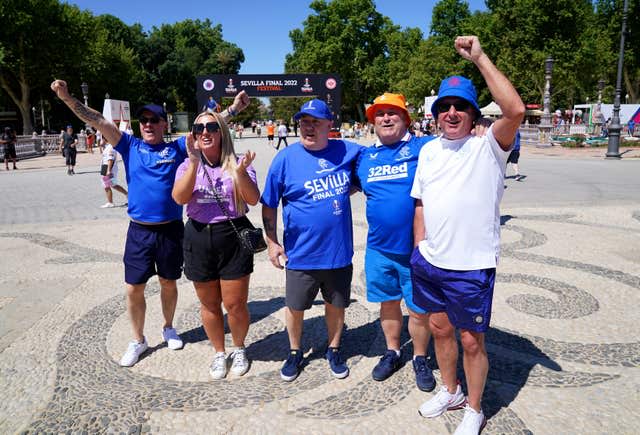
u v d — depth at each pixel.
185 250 3.36
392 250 3.24
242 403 3.14
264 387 3.34
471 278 2.61
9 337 4.13
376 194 3.23
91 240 7.41
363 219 8.60
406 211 3.15
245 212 3.40
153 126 3.57
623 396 3.12
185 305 4.87
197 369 3.61
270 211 3.41
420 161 2.84
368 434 2.80
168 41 79.44
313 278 3.37
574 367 3.49
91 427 2.89
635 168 16.22
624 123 33.47
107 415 3.01
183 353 3.86
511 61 40.47
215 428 2.88
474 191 2.59
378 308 4.71
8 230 8.19
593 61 39.00
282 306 4.82
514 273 5.62
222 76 41.03
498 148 2.56
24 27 34.47
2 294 5.15
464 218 2.60
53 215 9.47
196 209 3.27
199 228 3.28
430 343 3.92
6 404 3.15
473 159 2.59
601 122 30.36
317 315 4.61
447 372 2.96
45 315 4.60
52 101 45.59
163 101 68.94
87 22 41.19
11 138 19.94
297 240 3.33
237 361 3.54
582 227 7.84
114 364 3.67
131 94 53.00
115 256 6.52
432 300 2.83
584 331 4.07
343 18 60.72
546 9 39.16
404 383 3.35
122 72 49.25
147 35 74.94
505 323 4.25
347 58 60.00
